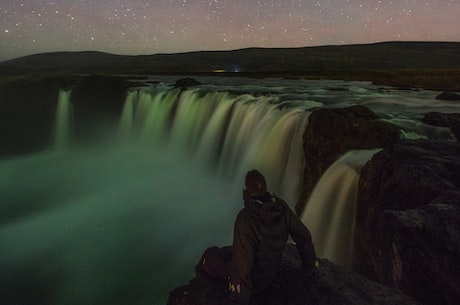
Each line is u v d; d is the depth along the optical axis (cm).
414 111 1349
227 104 1609
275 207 236
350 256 666
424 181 454
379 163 592
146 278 897
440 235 313
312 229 841
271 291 277
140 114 2194
